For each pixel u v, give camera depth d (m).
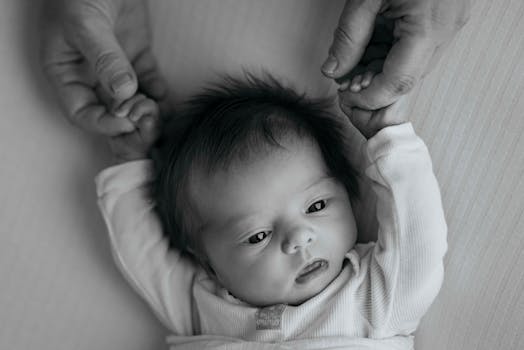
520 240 1.22
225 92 1.28
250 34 1.32
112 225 1.27
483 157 1.24
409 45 1.06
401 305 1.15
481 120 1.24
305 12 1.29
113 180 1.27
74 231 1.37
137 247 1.26
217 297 1.24
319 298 1.16
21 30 1.33
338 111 1.29
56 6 1.23
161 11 1.34
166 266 1.27
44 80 1.34
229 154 1.14
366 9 1.06
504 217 1.23
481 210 1.24
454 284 1.26
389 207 1.14
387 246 1.14
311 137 1.16
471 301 1.25
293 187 1.13
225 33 1.33
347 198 1.19
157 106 1.26
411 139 1.15
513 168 1.23
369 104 1.12
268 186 1.12
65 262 1.37
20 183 1.36
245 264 1.15
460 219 1.26
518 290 1.22
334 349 1.13
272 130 1.14
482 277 1.24
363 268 1.18
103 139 1.36
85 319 1.38
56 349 1.37
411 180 1.13
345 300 1.16
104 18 1.21
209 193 1.16
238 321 1.20
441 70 1.25
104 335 1.38
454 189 1.26
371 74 1.11
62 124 1.35
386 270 1.14
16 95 1.35
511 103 1.23
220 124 1.16
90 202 1.37
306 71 1.31
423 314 1.20
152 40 1.35
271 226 1.13
